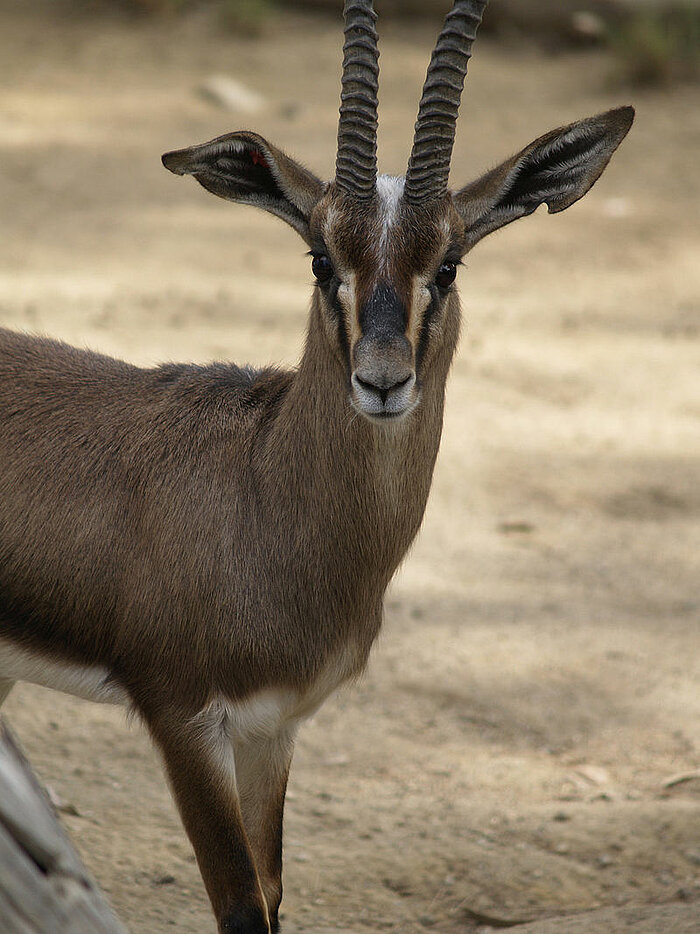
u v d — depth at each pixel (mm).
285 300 35688
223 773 12328
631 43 53781
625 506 26812
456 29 11969
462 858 15766
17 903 8398
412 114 48594
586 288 38875
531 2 57219
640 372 33344
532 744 18766
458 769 17969
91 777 16719
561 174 13555
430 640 21359
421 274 12047
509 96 51625
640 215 44344
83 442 13266
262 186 13117
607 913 14219
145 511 12734
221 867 12227
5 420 13547
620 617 22578
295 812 16594
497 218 13383
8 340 14367
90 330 31578
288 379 13383
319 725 18875
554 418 30500
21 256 37219
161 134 47250
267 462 12688
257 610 12367
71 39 55625
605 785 17703
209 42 55875
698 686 20484
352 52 11914
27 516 13062
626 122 13500
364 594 12766
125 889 14391
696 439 29875
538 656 21078
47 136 46750
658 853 15859
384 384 11391
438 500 26375
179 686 12430
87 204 42062
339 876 15328
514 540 25156
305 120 48281
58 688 13320
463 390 31578
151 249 38938
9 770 8664
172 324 32812
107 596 12758
